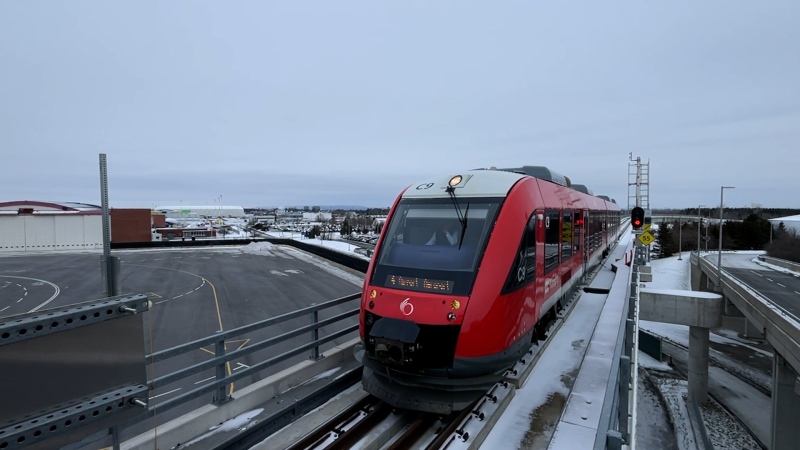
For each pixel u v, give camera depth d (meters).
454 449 4.72
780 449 19.72
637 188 30.48
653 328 39.94
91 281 24.91
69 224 46.12
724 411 23.89
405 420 5.80
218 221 136.12
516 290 6.02
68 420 2.30
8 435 2.04
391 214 7.01
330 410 5.77
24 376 2.16
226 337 5.12
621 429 4.63
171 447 4.48
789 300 29.08
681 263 65.44
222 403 5.12
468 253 5.89
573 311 11.00
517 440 5.05
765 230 78.25
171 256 38.72
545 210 7.51
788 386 19.94
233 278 26.33
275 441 4.96
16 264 32.81
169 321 16.27
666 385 27.22
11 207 57.38
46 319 2.21
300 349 6.36
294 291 22.22
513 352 6.01
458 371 5.39
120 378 2.64
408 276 5.92
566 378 6.79
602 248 17.61
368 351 5.72
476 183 6.76
